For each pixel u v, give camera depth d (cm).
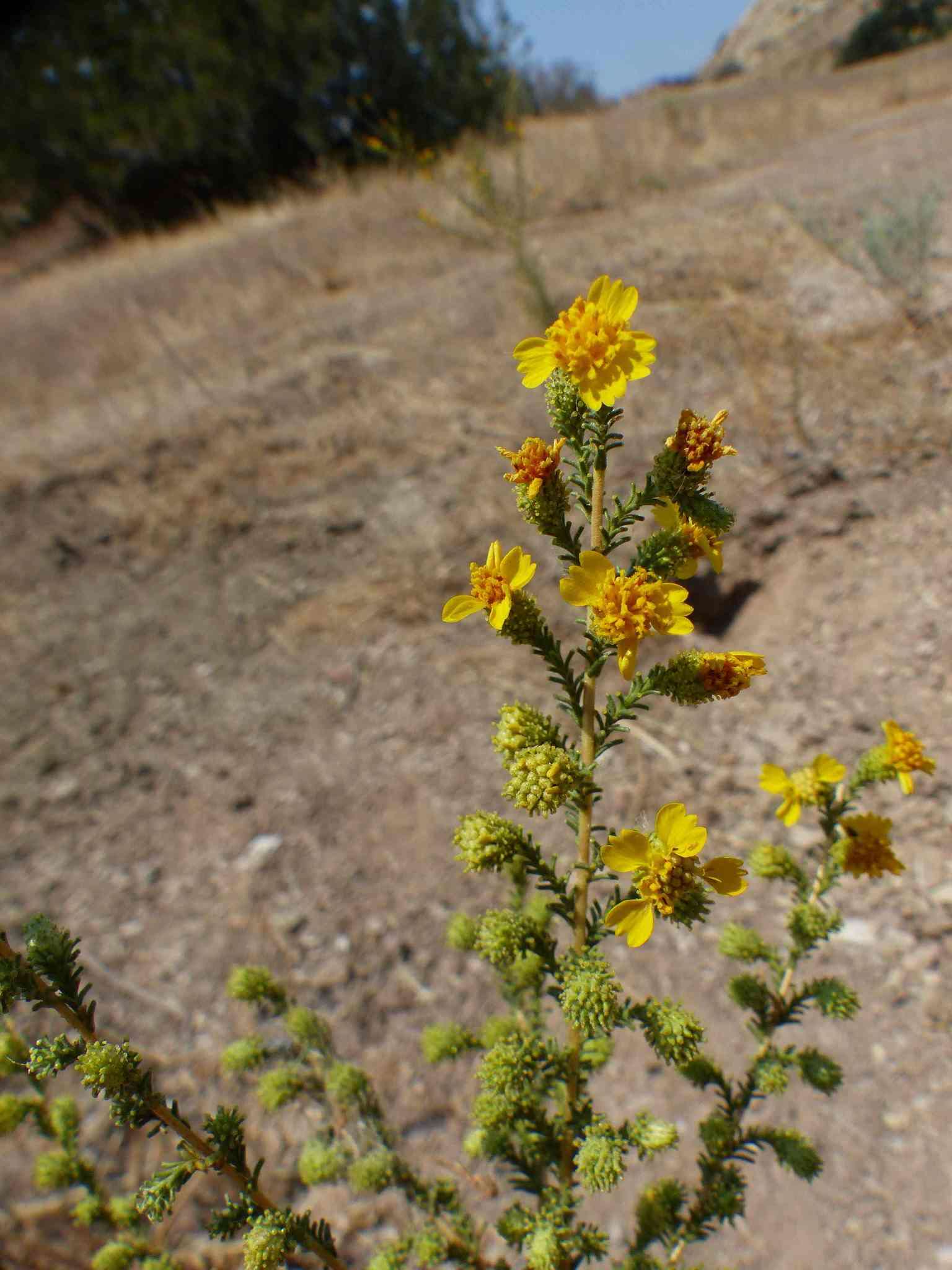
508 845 127
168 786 354
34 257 1828
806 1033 243
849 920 264
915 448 389
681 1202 168
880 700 312
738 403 442
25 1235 223
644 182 907
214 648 424
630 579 113
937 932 252
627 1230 215
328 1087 182
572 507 126
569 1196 147
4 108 1750
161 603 464
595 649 123
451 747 345
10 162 1797
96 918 303
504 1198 220
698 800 305
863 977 250
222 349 756
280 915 293
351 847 313
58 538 530
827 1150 221
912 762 158
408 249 890
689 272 588
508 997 177
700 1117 232
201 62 1605
